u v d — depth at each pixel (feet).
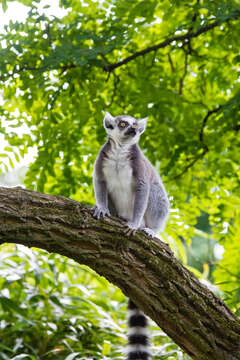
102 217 20.07
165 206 30.73
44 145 32.91
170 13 30.55
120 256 19.57
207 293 20.07
